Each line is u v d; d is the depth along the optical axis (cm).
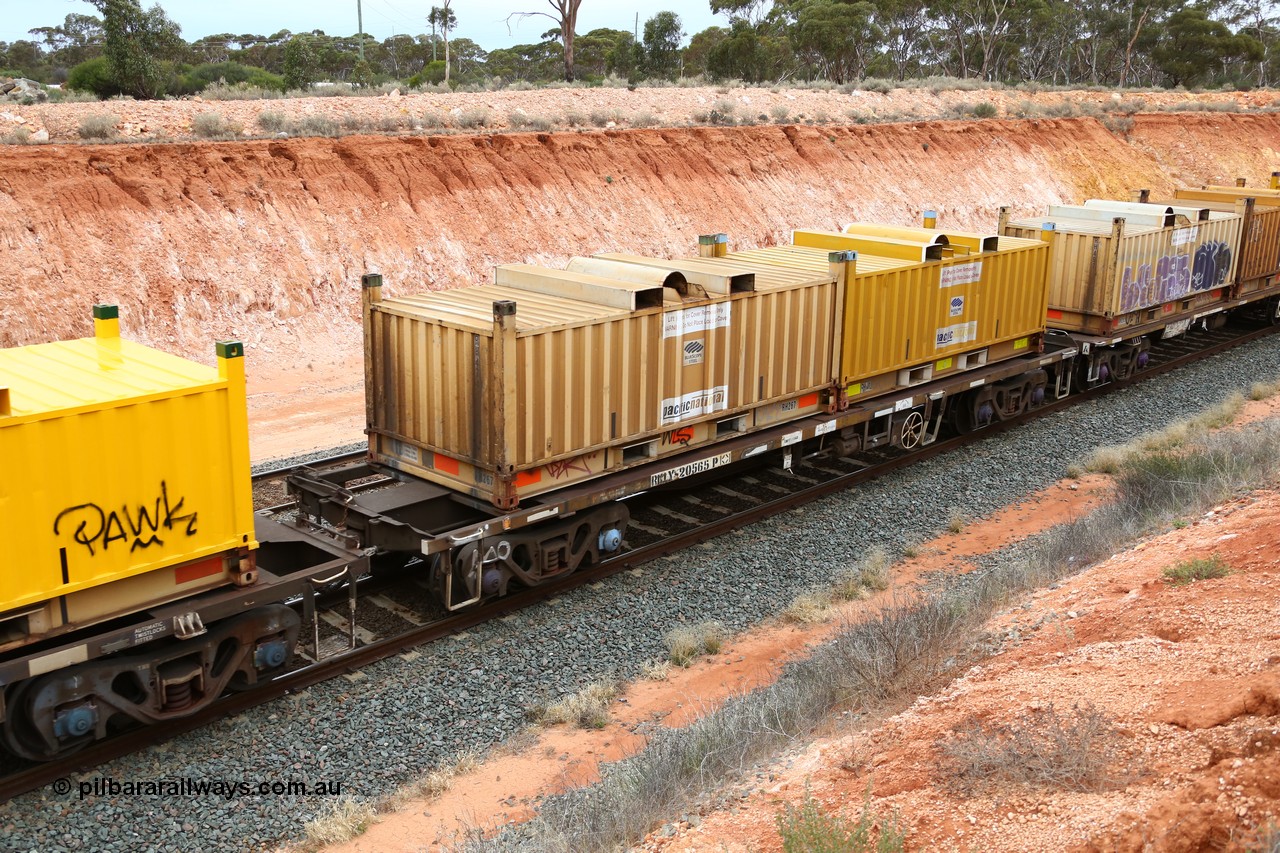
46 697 816
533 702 1006
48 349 965
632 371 1219
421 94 3450
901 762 706
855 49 6366
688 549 1350
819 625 1170
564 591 1227
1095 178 4928
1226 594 852
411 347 1191
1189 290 2342
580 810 781
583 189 2995
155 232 2244
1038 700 737
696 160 3366
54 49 7094
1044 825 595
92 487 806
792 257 1639
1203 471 1394
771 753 829
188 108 2750
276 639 964
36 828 790
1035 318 1920
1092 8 7900
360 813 823
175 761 882
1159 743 647
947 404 1828
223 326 2241
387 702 984
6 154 2159
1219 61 7512
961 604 1038
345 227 2509
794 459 1541
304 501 1216
